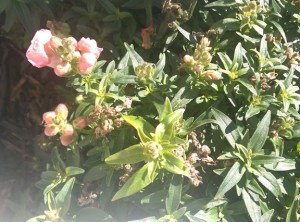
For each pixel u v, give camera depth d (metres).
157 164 0.29
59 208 0.31
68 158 0.34
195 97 0.34
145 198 0.31
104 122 0.30
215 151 0.33
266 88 0.33
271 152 0.33
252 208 0.30
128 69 0.33
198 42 0.35
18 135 0.47
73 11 0.39
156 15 0.39
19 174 0.45
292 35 0.38
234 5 0.35
